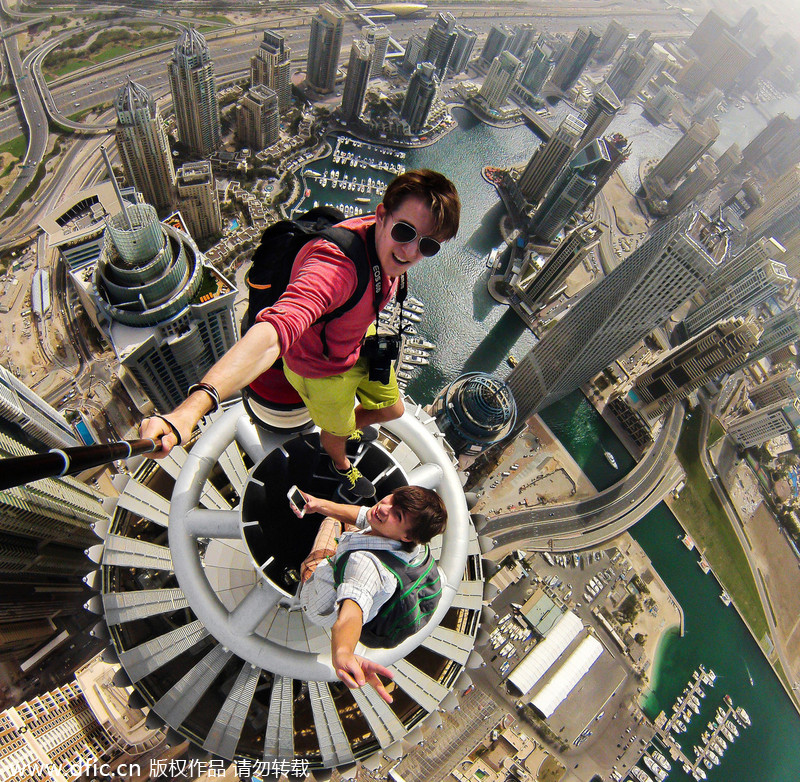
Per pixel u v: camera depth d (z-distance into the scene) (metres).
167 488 26.75
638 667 173.50
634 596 184.88
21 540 104.31
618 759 155.38
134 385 166.88
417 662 25.86
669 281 153.50
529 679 154.88
